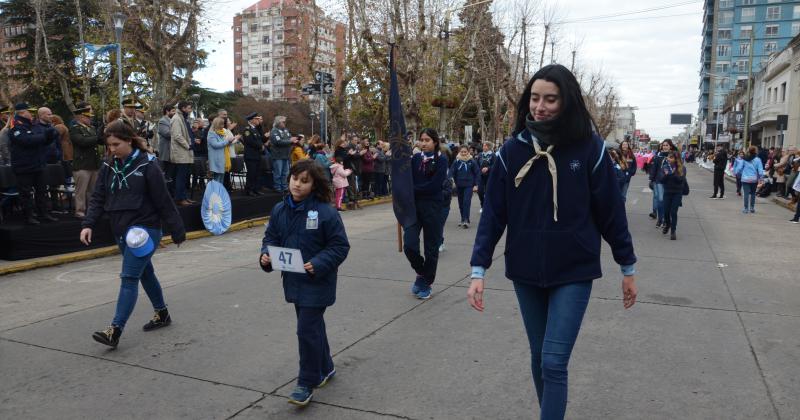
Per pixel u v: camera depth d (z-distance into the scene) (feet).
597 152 8.47
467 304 19.24
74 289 21.61
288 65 90.33
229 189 44.50
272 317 17.70
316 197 11.80
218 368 13.61
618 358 14.11
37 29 84.53
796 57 123.85
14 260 25.26
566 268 8.48
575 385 12.52
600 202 8.54
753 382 12.60
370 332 16.28
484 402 11.72
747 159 48.75
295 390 11.56
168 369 13.55
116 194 14.94
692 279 22.84
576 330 8.46
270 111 198.39
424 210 19.53
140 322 17.21
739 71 334.65
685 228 38.47
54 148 31.42
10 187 27.17
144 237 14.65
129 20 49.55
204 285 21.98
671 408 11.37
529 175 8.63
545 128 8.21
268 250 11.41
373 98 77.00
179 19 50.47
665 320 17.24
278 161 44.91
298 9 82.58
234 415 11.21
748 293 20.61
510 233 8.94
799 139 120.47
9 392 12.27
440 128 73.77
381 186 60.80
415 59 62.18
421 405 11.60
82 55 77.61
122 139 14.73
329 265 11.23
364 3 64.13
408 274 23.94
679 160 32.96
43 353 14.60
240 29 337.11
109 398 11.98
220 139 36.29
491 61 100.68
